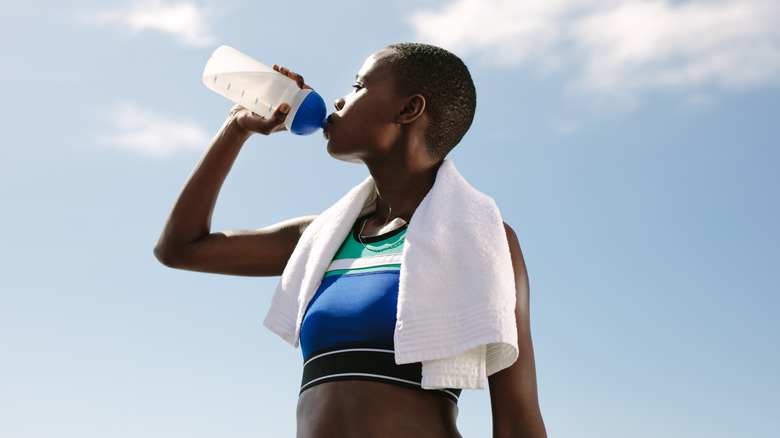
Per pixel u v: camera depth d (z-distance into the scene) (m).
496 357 1.66
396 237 1.81
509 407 1.68
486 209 1.76
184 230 2.15
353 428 1.60
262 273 2.21
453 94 1.96
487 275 1.63
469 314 1.61
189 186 2.16
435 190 1.82
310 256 1.93
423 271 1.66
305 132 2.08
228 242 2.17
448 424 1.66
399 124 1.92
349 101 1.96
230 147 2.16
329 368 1.68
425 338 1.60
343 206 1.95
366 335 1.66
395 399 1.61
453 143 2.00
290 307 1.94
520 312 1.74
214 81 2.14
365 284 1.74
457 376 1.58
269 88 2.09
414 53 1.96
